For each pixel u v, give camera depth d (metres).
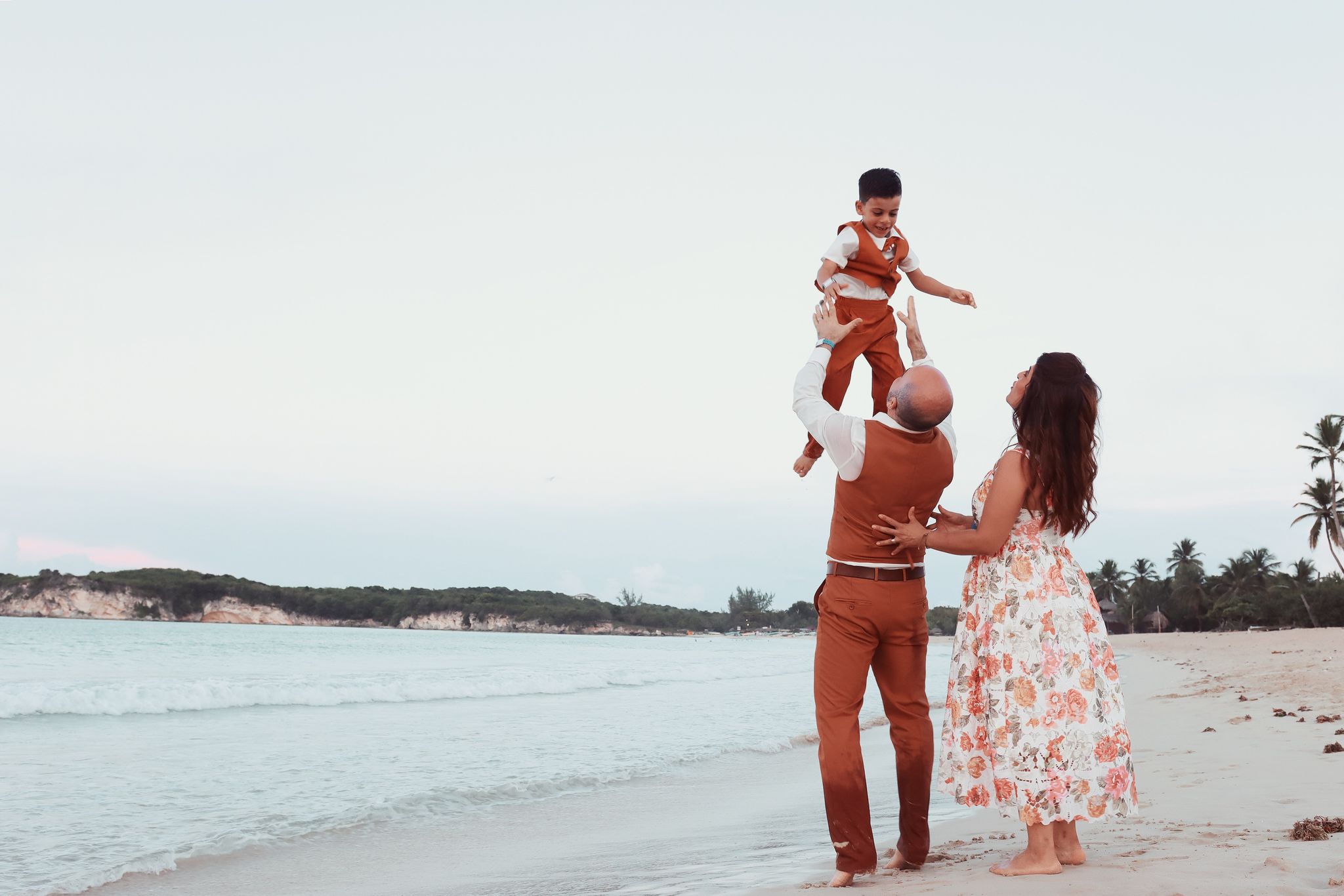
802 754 10.59
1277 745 7.27
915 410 3.21
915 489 3.30
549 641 89.81
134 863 5.21
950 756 3.24
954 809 5.69
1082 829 4.08
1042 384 3.15
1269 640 50.25
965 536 3.15
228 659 32.94
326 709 15.94
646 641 122.00
